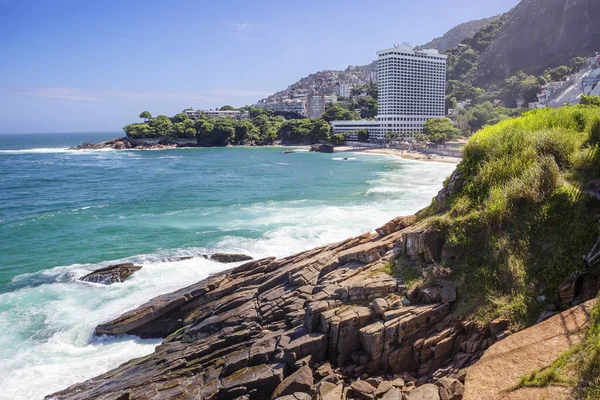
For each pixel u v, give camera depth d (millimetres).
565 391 6863
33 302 23016
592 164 12945
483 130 18438
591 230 11117
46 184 71750
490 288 11969
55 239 36000
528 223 12469
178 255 30000
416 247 14633
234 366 12961
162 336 19922
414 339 12039
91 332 19844
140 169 96938
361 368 12016
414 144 139625
